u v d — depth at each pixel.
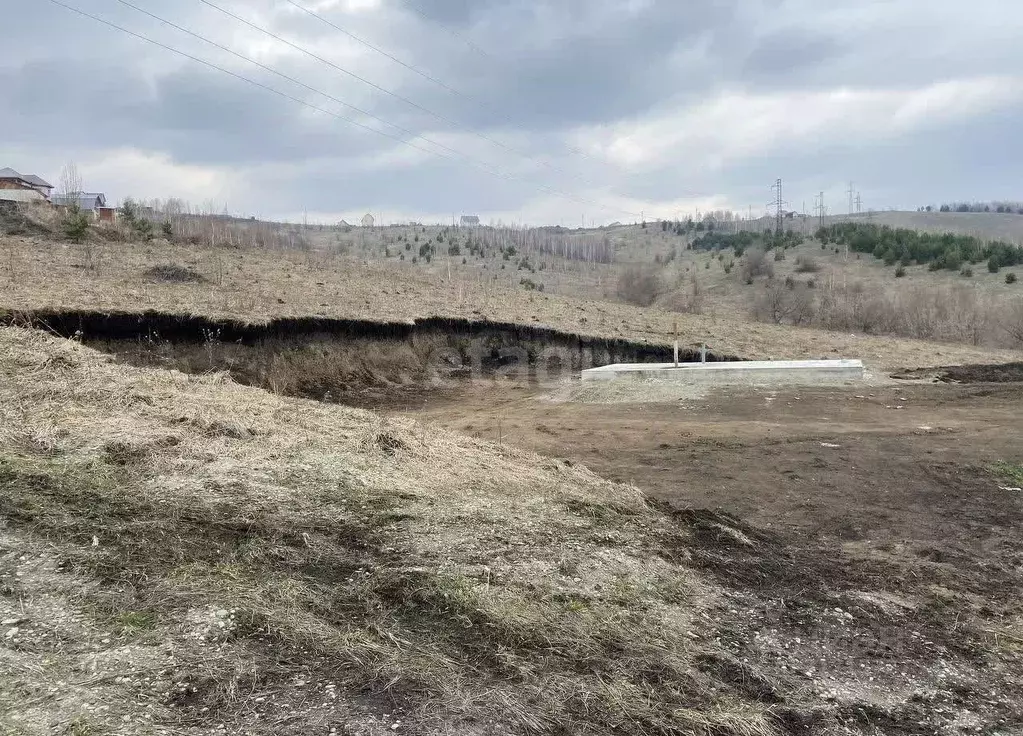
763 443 10.05
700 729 2.78
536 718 2.70
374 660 2.97
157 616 3.13
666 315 30.59
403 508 4.79
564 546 4.52
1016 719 3.20
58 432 5.20
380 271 30.53
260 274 21.97
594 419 12.59
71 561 3.50
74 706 2.47
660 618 3.75
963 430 11.45
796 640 3.77
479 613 3.46
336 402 14.38
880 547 5.69
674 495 7.07
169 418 6.02
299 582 3.59
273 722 2.50
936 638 3.99
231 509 4.36
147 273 18.27
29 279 14.55
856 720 3.05
